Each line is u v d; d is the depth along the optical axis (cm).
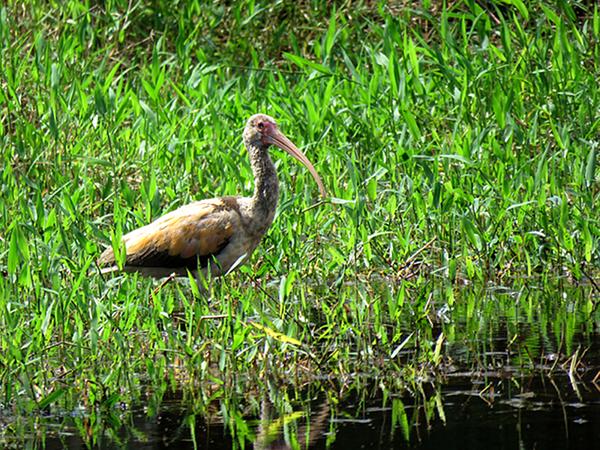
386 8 2020
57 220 1295
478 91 1636
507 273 1376
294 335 1095
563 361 1060
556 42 1694
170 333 1099
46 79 1731
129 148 1598
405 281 1284
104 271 1253
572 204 1447
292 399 999
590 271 1381
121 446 895
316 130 1589
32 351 1095
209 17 2030
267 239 1398
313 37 2034
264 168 1287
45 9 2044
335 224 1466
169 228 1255
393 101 1658
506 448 852
